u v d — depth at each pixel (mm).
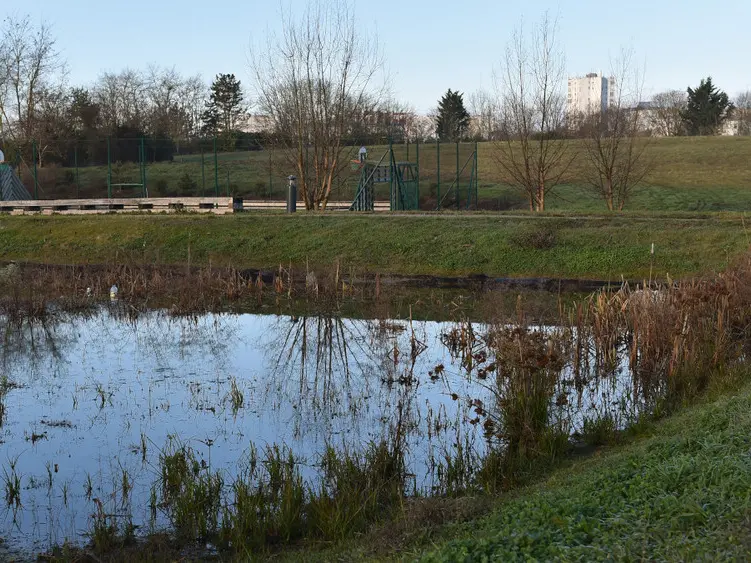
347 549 7062
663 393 12125
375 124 58531
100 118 74500
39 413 12070
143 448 10289
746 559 4586
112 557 7480
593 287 23484
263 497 8398
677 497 5852
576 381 13297
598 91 152750
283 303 22250
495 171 52719
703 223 26641
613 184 40844
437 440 10602
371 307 21281
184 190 50531
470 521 7113
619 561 4824
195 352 16391
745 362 12438
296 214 31984
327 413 11914
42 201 37969
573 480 7641
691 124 90750
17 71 57875
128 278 24219
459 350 16031
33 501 8820
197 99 90875
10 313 20531
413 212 32438
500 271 25219
